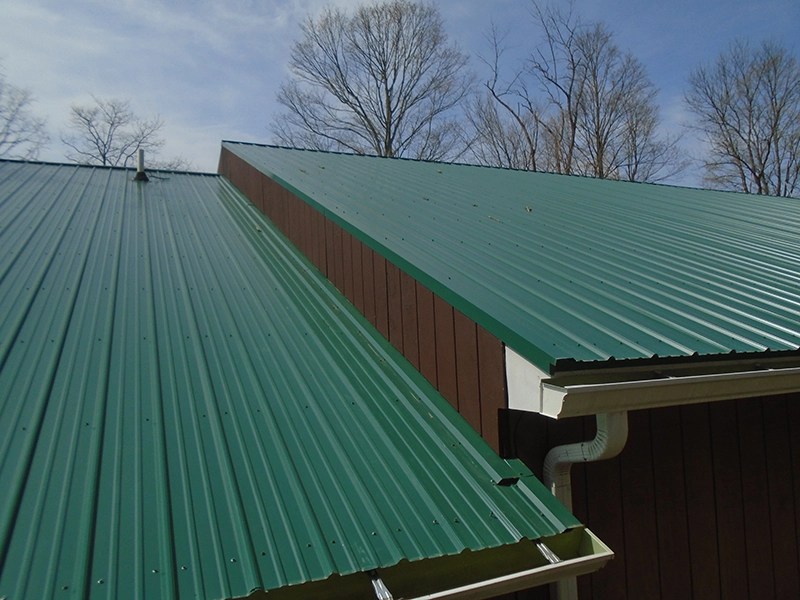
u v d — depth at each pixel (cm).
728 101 3209
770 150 3116
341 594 233
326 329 464
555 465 338
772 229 690
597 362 279
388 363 420
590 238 536
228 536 240
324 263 570
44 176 793
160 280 507
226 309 471
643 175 3216
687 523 442
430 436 344
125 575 214
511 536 273
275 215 721
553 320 327
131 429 302
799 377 347
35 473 261
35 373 339
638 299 386
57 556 219
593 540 284
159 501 254
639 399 296
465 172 888
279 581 219
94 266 511
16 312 405
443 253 438
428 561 251
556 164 3039
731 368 322
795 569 510
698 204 837
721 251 551
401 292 429
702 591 443
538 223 573
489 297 353
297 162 827
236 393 353
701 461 460
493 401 329
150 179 886
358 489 286
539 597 347
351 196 617
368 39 3141
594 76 3058
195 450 294
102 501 250
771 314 388
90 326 406
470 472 317
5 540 223
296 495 273
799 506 521
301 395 364
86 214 654
